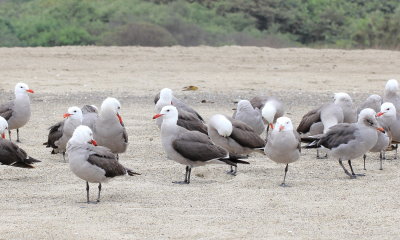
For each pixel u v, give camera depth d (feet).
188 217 38.88
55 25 169.68
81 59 114.11
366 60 116.78
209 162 47.11
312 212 39.96
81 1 183.73
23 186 45.78
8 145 46.98
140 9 180.65
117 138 51.52
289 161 46.34
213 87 92.53
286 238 35.40
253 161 54.03
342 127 48.57
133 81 96.43
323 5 204.64
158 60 114.73
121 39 156.04
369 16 197.36
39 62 110.63
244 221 38.19
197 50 124.26
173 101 59.82
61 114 72.54
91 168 41.01
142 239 35.17
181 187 45.93
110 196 43.57
